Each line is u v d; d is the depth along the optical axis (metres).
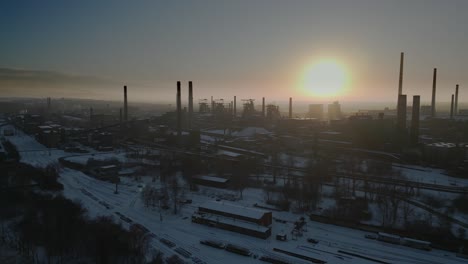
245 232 86.31
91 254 70.75
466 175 142.50
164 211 102.56
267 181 132.62
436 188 120.75
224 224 89.62
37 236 78.19
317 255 75.00
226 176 140.25
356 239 83.56
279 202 105.75
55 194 116.00
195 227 91.19
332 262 71.94
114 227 82.12
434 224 89.88
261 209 96.62
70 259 70.25
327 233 87.12
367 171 145.75
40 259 69.38
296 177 131.88
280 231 88.38
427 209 101.12
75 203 102.38
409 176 144.25
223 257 74.19
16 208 97.12
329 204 107.38
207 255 75.06
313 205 103.25
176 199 104.50
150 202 107.25
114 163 166.75
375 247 79.19
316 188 112.06
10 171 131.50
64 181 137.00
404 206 97.25
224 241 82.38
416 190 120.06
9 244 76.00
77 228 79.56
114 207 106.75
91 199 114.19
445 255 75.56
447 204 105.19
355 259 73.44
